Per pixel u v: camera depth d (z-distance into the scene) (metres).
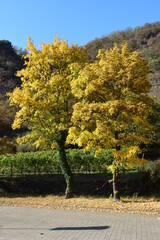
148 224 9.12
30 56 16.42
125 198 15.80
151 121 19.30
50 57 16.42
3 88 56.31
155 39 78.56
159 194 16.64
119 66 12.77
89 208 12.25
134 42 81.50
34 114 15.08
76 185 18.12
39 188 19.14
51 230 8.45
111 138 12.45
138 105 12.07
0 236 7.73
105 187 17.62
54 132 16.36
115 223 9.33
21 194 18.64
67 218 10.30
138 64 12.70
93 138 12.46
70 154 21.08
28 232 8.21
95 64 13.38
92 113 12.38
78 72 14.54
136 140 13.39
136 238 7.39
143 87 12.71
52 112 15.91
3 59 68.00
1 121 40.25
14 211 11.97
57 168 21.05
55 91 15.89
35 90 16.19
